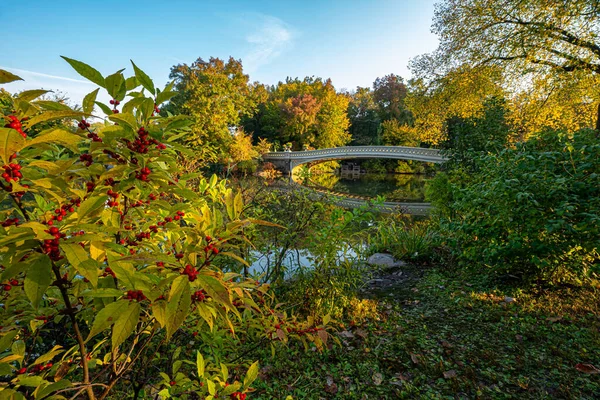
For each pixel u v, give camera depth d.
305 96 44.66
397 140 43.78
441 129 15.79
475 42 13.03
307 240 3.96
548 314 3.52
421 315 3.78
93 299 1.30
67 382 1.07
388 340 3.25
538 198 3.80
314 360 2.95
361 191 25.42
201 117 24.06
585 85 10.95
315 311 3.58
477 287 4.52
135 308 0.96
